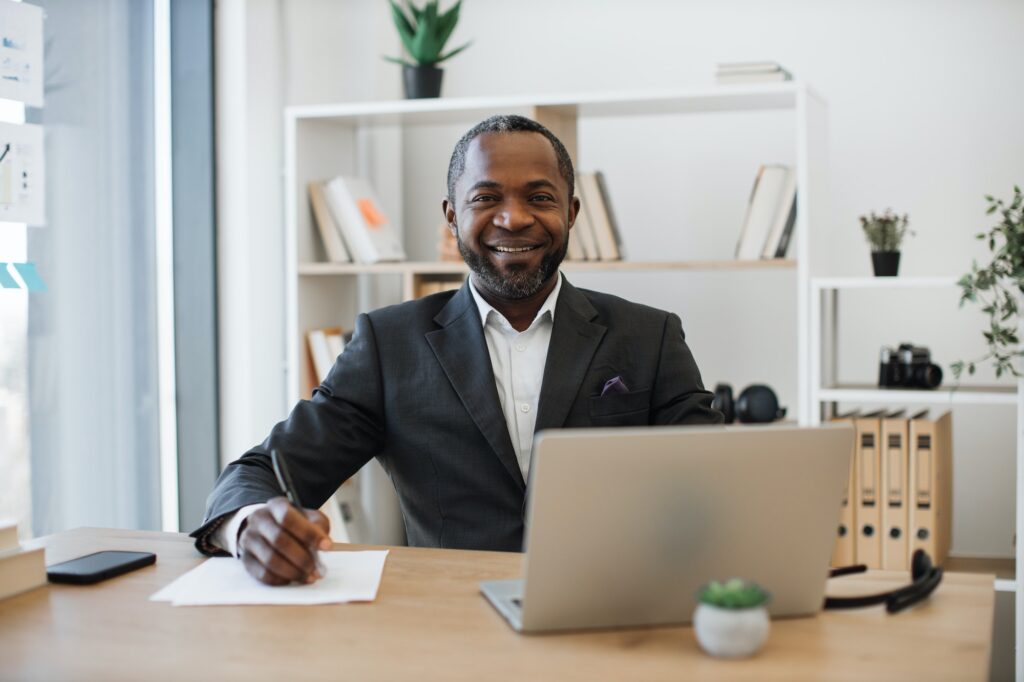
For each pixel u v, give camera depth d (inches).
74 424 107.3
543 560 42.5
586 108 121.2
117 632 43.8
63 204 105.3
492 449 67.1
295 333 127.3
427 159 149.5
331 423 67.7
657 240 139.8
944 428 113.4
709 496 43.5
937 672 39.2
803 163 110.3
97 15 110.4
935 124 128.0
